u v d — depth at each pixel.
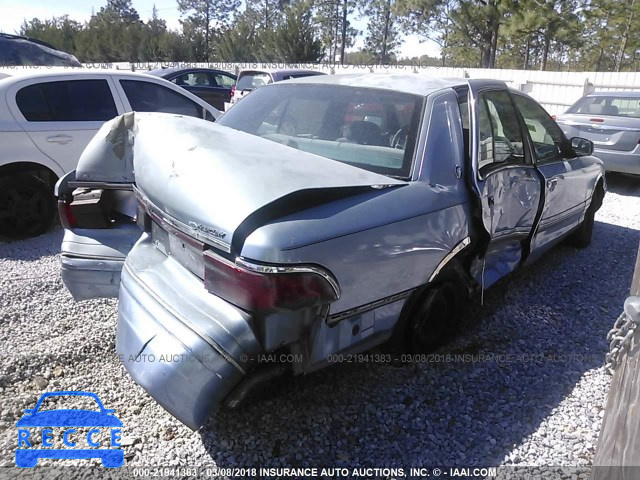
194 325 2.20
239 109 3.65
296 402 2.77
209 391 2.11
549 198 3.98
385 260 2.47
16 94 5.16
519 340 3.45
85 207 2.99
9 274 4.29
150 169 2.54
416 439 2.54
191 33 42.00
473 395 2.87
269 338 2.15
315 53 29.06
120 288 2.65
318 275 2.15
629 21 28.03
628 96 8.07
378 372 3.05
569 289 4.28
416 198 2.64
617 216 6.60
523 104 4.05
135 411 2.71
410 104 2.99
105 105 5.70
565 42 24.75
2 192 5.07
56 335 3.35
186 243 2.32
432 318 3.09
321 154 3.00
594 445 2.49
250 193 2.12
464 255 3.10
